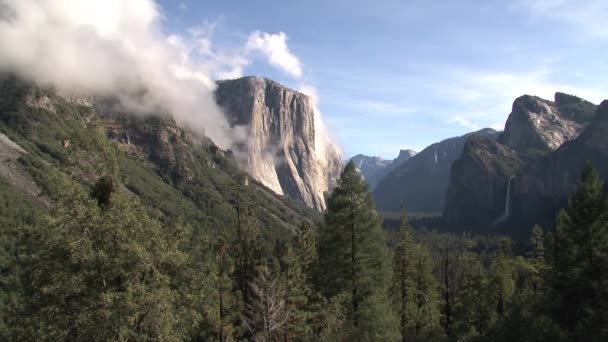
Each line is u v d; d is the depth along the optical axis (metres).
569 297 37.06
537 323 31.67
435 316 49.62
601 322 32.34
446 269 55.78
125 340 18.58
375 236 38.03
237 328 31.91
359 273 37.28
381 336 33.16
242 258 40.56
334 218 38.56
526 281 65.75
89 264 19.02
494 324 37.19
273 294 28.94
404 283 44.12
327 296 38.56
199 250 24.47
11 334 18.38
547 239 63.28
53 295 18.95
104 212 20.20
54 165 21.05
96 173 21.53
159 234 21.44
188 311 21.81
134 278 19.86
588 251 36.69
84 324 18.31
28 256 19.16
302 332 33.75
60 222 19.00
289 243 47.19
